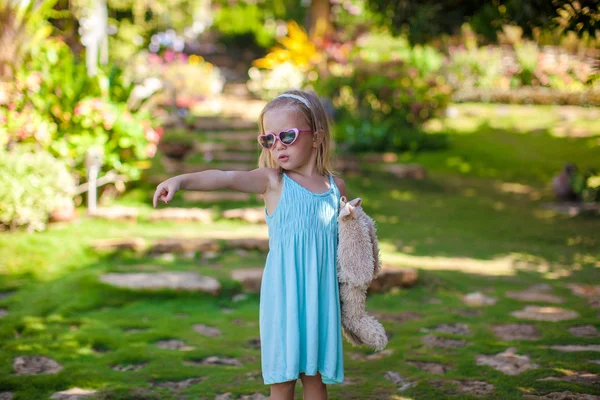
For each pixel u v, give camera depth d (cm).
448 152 1338
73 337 417
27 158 666
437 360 388
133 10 1374
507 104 1794
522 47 1795
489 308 507
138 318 464
